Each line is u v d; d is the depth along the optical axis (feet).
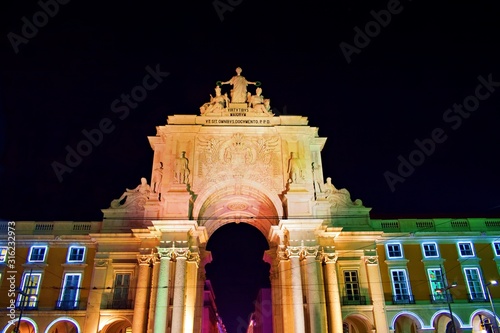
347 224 51.44
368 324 47.47
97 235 49.42
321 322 42.68
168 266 44.50
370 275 48.62
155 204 49.44
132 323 45.01
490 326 47.09
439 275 50.29
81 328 46.73
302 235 46.39
